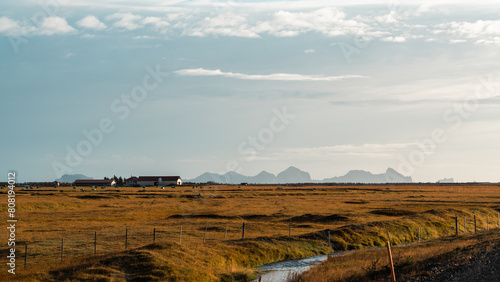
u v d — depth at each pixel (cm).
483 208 7094
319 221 6138
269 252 3747
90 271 2622
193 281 2691
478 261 2581
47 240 4106
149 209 8294
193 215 6925
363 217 6450
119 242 3978
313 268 3070
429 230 5369
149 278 2578
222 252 3428
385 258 3161
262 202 10225
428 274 2342
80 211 7800
